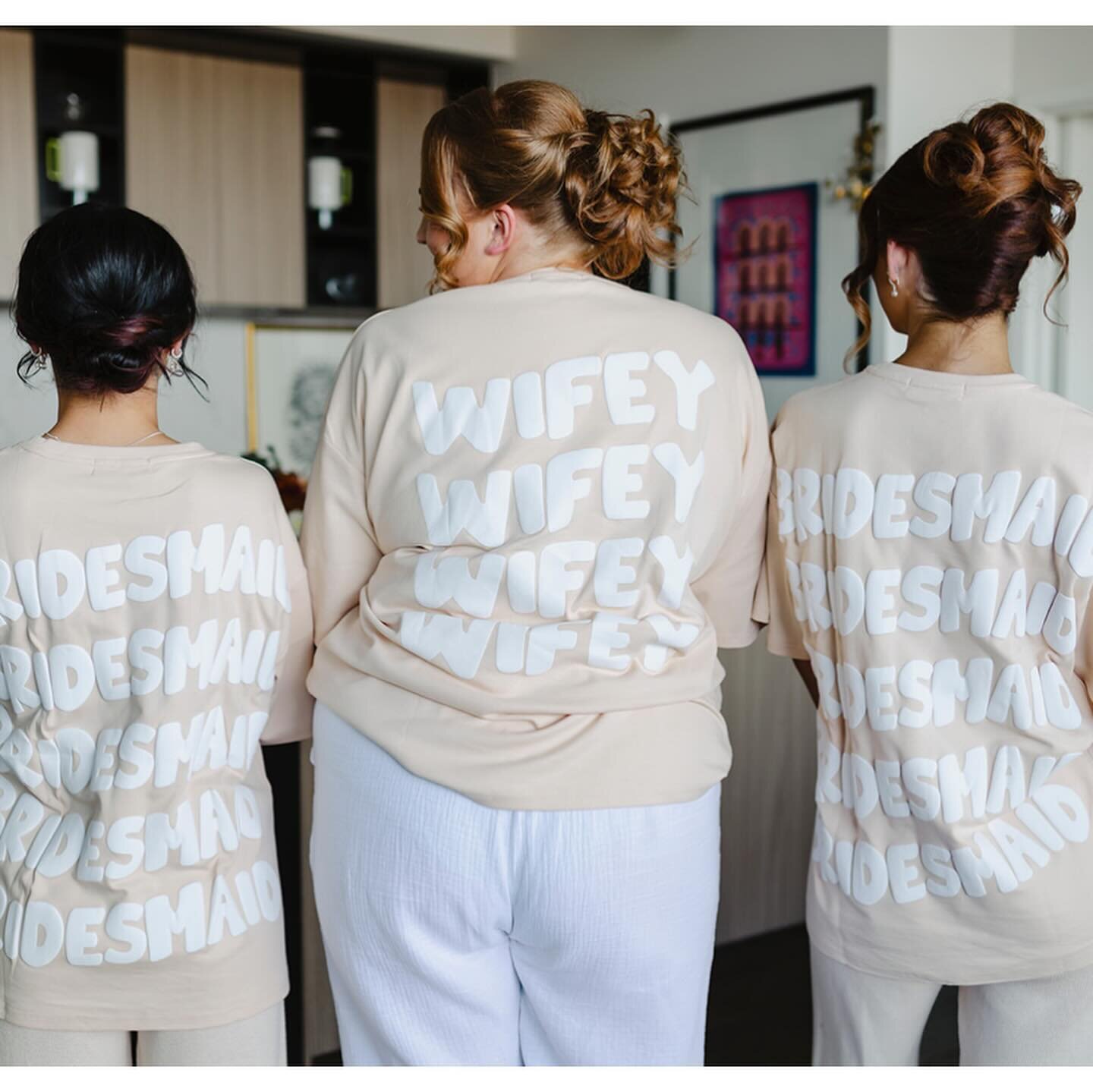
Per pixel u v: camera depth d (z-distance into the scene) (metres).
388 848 1.12
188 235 4.82
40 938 1.16
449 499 1.12
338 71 5.07
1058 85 3.88
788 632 1.37
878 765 1.26
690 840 1.13
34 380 4.52
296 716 1.34
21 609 1.13
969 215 1.17
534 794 1.07
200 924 1.18
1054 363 3.94
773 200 4.13
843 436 1.25
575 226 1.17
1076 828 1.24
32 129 4.54
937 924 1.25
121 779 1.15
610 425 1.11
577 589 1.09
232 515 1.18
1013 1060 1.29
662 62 4.50
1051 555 1.16
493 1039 1.18
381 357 1.16
